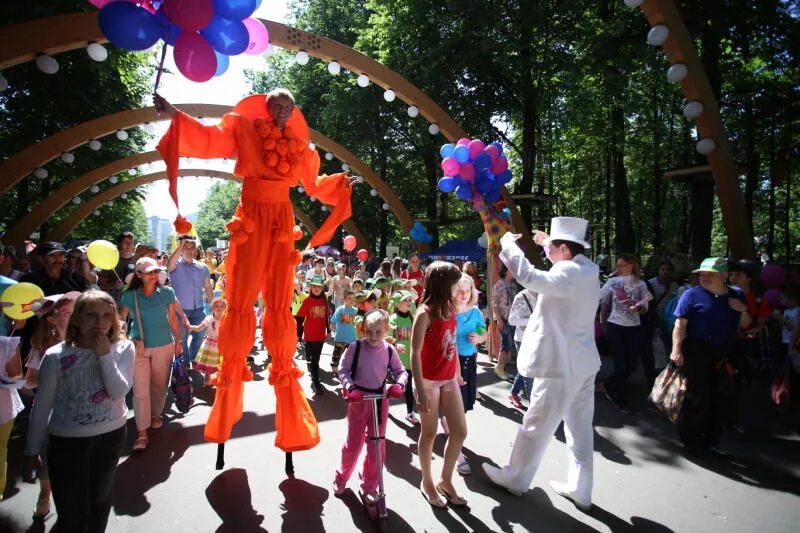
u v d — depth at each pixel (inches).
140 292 182.9
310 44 374.9
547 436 137.9
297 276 385.4
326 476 154.7
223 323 151.6
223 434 151.6
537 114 781.3
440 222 815.7
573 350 133.6
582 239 143.8
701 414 175.3
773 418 217.2
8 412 120.3
